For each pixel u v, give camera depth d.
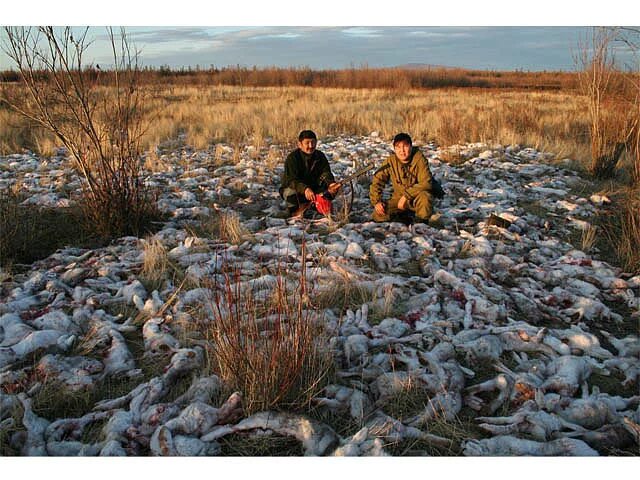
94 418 2.86
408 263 4.86
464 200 7.04
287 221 6.21
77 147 5.62
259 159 9.96
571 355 3.41
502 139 11.11
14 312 3.91
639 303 4.16
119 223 5.69
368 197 7.28
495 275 4.62
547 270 4.73
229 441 2.70
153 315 3.90
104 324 3.76
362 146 11.30
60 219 6.03
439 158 9.78
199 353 3.32
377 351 3.42
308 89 29.92
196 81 35.31
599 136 8.13
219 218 6.09
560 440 2.65
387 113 15.45
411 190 5.85
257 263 4.77
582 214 6.37
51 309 3.98
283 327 3.17
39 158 10.34
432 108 17.45
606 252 5.33
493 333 3.63
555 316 4.01
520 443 2.64
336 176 8.41
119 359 3.36
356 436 2.64
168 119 14.62
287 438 2.70
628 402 3.01
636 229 5.22
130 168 5.84
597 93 8.17
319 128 13.22
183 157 10.20
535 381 3.14
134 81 5.74
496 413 2.97
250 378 2.90
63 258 5.00
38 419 2.84
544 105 18.02
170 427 2.70
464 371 3.25
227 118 14.77
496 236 5.56
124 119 5.81
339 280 4.32
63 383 3.11
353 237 5.37
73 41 5.30
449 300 4.06
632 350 3.54
